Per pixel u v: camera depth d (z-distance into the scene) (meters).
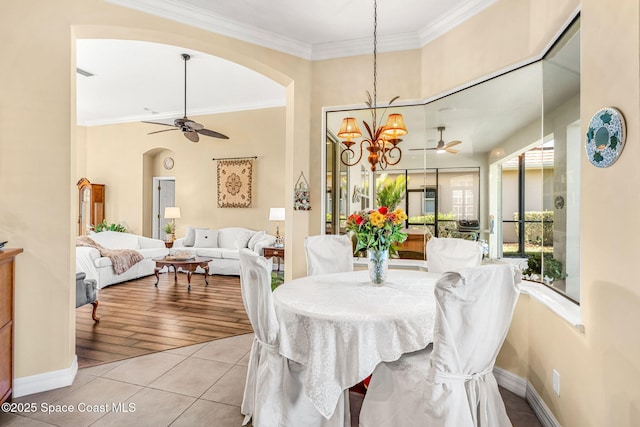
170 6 2.88
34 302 2.39
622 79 1.36
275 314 1.90
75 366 2.67
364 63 3.53
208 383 2.57
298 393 1.94
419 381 1.65
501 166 3.11
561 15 1.97
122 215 8.19
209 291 5.39
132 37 2.94
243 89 6.16
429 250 2.94
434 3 2.84
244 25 3.21
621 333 1.37
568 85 2.00
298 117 3.62
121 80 5.64
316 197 3.65
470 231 3.31
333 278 2.57
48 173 2.44
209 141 7.52
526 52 2.37
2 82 2.29
